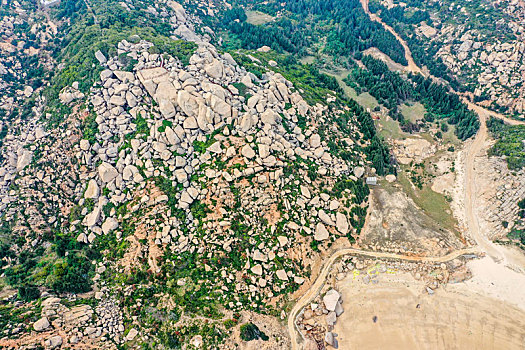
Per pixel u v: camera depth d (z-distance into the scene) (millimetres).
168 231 81688
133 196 87375
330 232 90438
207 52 109250
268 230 84938
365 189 101500
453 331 77938
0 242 80750
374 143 112375
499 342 76062
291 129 103062
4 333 61156
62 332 64625
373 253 89500
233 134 93375
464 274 86250
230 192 86500
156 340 68625
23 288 70312
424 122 127250
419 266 87312
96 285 76500
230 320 72500
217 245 81125
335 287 83812
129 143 92750
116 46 113000
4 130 102625
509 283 84250
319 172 98062
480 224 96688
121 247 80750
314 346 73875
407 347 76125
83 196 88875
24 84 116312
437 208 101500
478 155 111875
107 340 67312
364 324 78812
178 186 87500
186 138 93125
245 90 103312
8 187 90938
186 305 73375
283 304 78875
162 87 96250
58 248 80875
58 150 93875
